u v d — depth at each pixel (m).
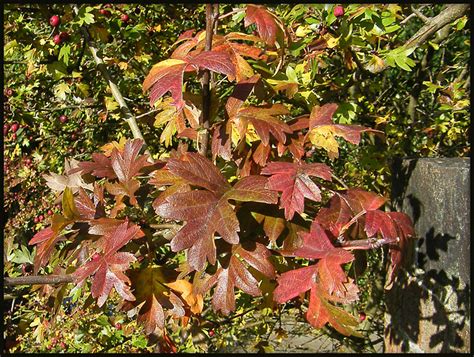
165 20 3.97
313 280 1.29
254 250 1.34
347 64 2.34
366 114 3.55
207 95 1.54
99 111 3.81
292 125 1.57
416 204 2.06
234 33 1.54
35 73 3.83
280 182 1.34
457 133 4.11
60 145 4.78
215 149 1.48
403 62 2.31
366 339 4.73
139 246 1.58
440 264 1.82
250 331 4.97
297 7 2.21
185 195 1.28
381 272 4.75
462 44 5.11
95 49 2.93
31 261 2.03
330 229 1.37
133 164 1.59
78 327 3.11
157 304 1.44
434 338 1.85
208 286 1.37
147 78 1.35
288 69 1.93
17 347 3.18
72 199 1.49
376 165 3.32
